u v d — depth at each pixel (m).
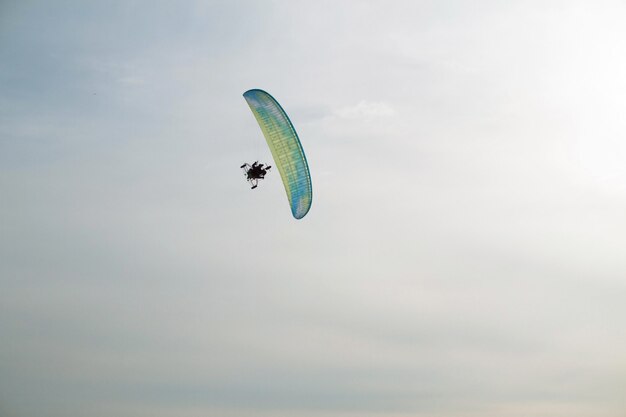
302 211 49.00
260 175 48.59
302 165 47.91
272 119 47.53
